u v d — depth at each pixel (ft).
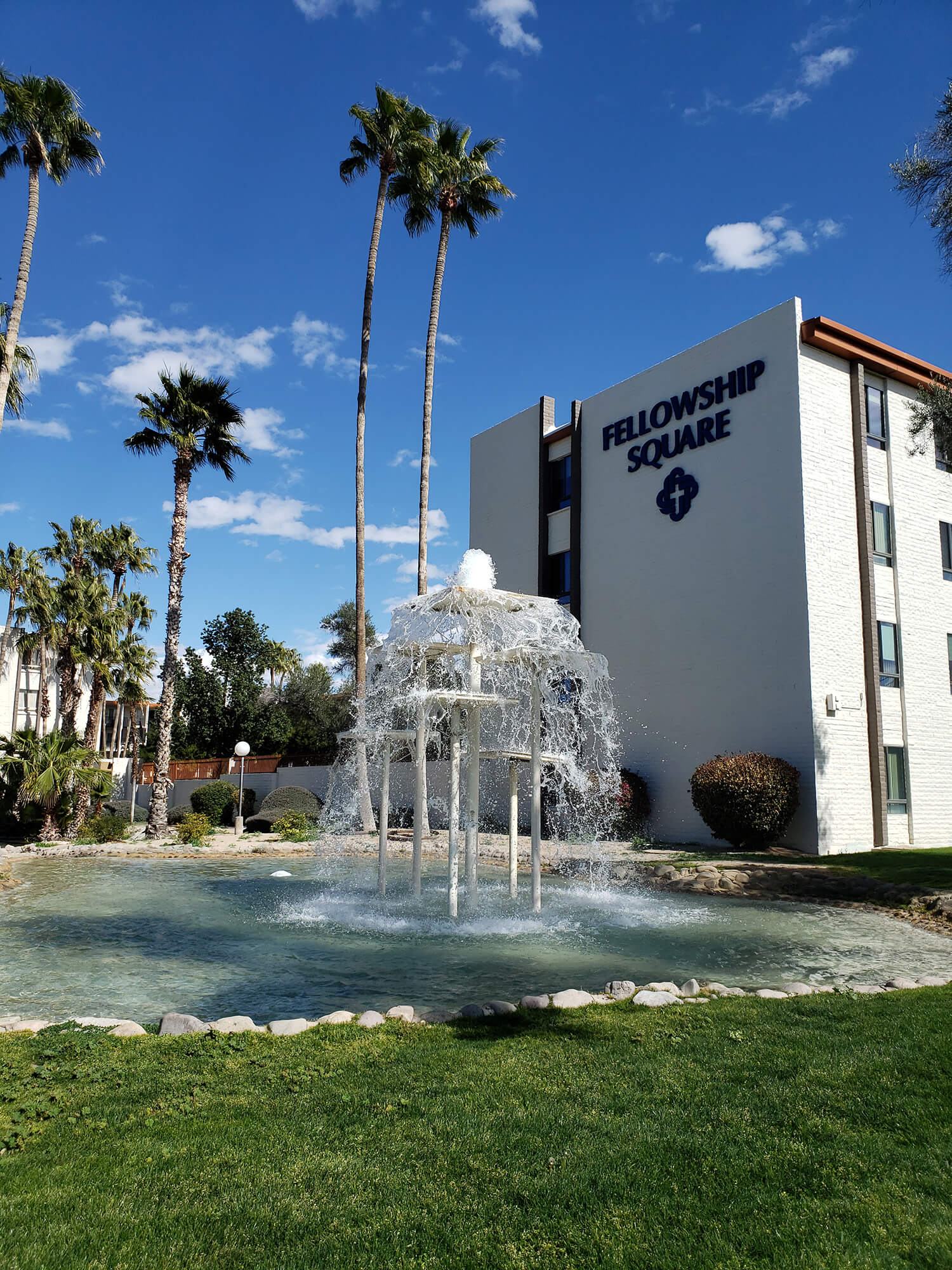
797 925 34.94
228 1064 16.14
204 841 72.95
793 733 63.62
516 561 96.94
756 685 66.85
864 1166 11.68
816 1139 12.59
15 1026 18.93
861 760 64.75
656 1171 11.65
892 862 50.62
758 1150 12.23
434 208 90.84
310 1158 12.12
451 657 42.60
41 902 40.42
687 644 73.31
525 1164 11.89
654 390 79.97
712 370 73.92
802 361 66.69
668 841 71.77
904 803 66.95
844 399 69.05
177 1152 12.34
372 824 80.79
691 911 38.47
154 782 77.71
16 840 74.59
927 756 69.31
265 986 24.11
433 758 93.20
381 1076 15.40
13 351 68.80
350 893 43.60
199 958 27.81
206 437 83.20
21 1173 11.73
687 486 75.05
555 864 55.31
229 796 97.66
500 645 41.60
